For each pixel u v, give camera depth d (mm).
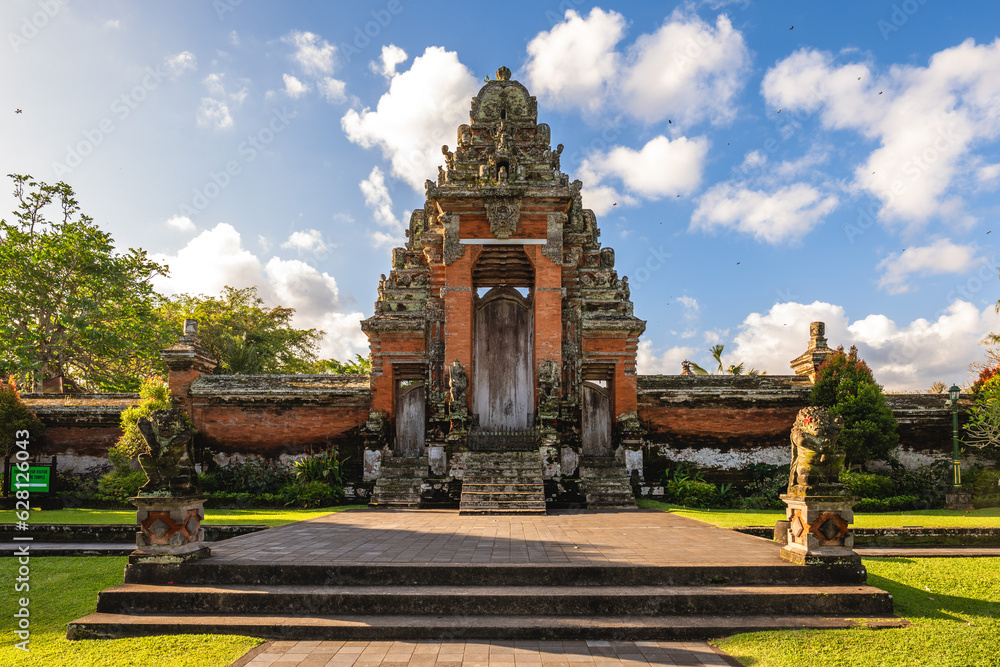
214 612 7676
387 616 7547
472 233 19844
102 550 12195
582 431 20688
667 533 11609
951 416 20969
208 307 43219
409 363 20922
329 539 10797
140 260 30719
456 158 22469
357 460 20844
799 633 6984
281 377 22188
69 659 6512
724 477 20984
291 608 7676
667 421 21312
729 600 7609
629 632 7113
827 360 21344
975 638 6906
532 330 21031
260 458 21109
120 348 29734
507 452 18125
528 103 23406
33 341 27812
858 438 19578
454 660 6387
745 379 22484
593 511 16625
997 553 11664
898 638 6891
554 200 19688
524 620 7371
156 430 8469
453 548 9750
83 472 21219
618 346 21016
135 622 7324
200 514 8961
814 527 8297
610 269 22422
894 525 13289
